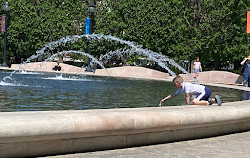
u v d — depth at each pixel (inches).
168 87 641.0
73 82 705.6
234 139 239.8
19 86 534.3
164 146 213.0
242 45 1207.6
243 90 607.8
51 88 526.3
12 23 1472.7
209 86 710.5
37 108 309.1
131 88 591.8
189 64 1321.4
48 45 1466.5
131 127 195.3
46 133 170.7
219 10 1231.5
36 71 1162.0
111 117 189.6
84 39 1483.8
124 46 1409.9
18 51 1558.8
